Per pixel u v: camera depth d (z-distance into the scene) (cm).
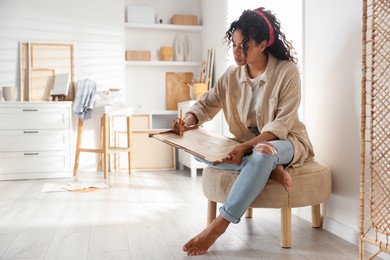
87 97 417
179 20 474
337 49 189
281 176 163
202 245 161
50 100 419
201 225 210
